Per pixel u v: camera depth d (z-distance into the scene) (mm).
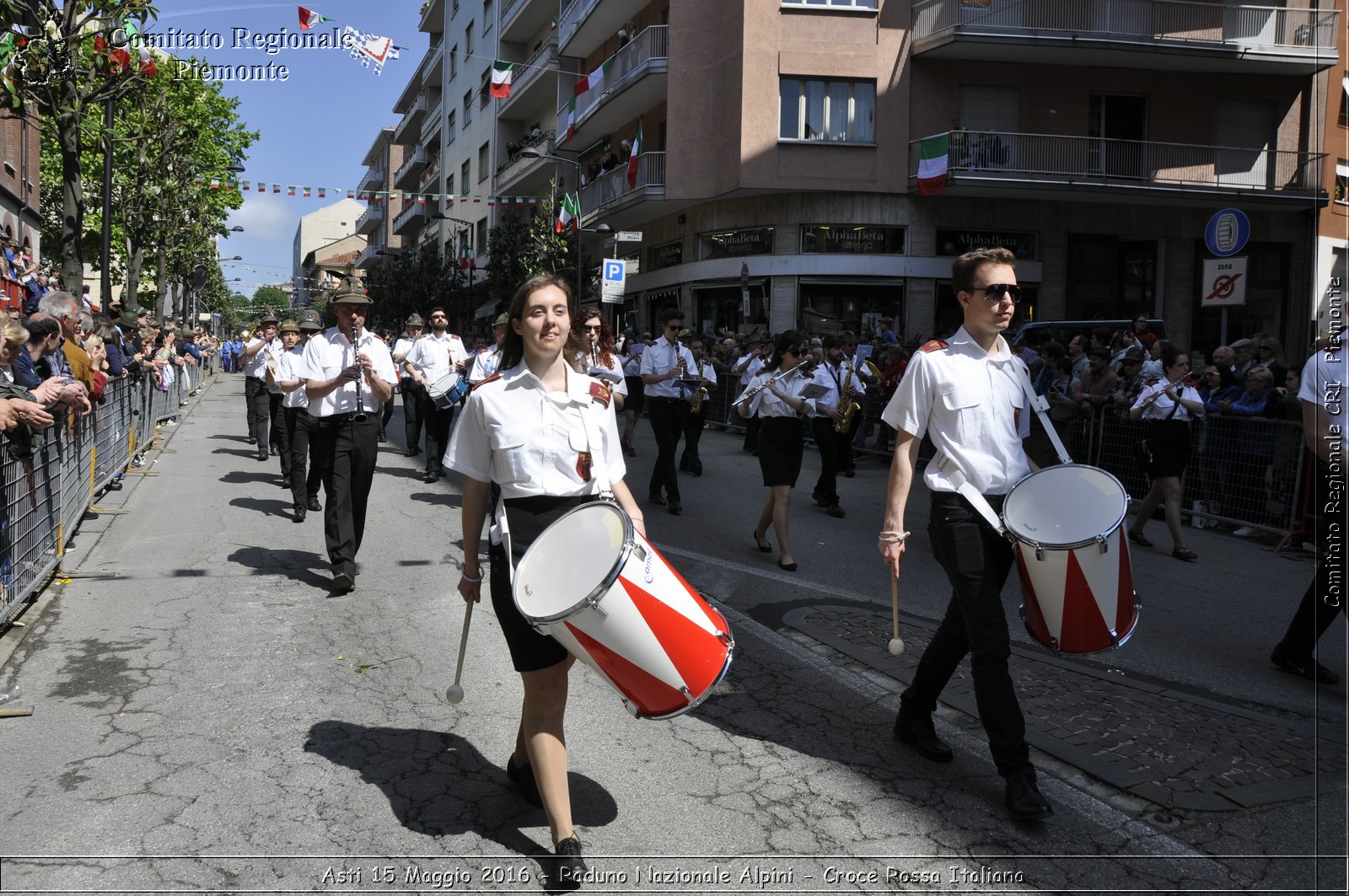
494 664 5152
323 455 6633
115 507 9625
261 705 4531
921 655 5348
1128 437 10648
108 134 17516
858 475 13188
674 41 24719
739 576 7195
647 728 4348
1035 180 22359
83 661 5102
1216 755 4094
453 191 47906
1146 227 24125
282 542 8141
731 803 3654
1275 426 9016
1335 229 24297
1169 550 8758
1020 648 5617
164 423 17984
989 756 4102
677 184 24750
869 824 3521
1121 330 15812
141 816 3467
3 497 5328
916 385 3834
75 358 7965
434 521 9156
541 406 3260
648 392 9805
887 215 23375
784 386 7297
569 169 34125
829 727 4391
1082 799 3717
